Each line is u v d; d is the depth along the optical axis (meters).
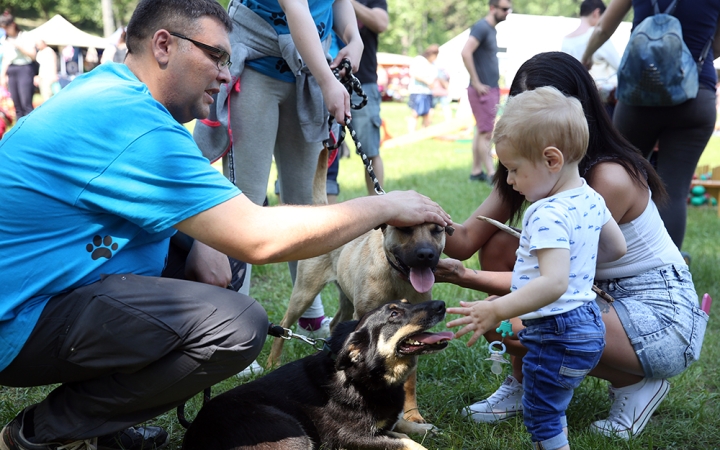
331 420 3.04
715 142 20.34
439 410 3.62
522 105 2.67
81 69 25.34
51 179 2.43
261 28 3.96
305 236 2.60
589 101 3.14
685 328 3.17
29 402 3.45
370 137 8.04
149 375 2.54
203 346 2.52
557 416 2.81
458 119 18.78
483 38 10.66
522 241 2.73
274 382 3.07
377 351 2.99
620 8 5.36
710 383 4.01
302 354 4.32
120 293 2.47
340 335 3.13
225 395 2.89
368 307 3.81
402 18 64.56
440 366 4.03
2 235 2.42
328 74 3.55
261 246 2.54
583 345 2.70
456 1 74.69
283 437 2.73
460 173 12.33
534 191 2.71
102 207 2.45
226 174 4.40
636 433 3.27
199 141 4.03
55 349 2.50
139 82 2.62
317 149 4.46
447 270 3.37
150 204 2.45
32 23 59.03
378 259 3.73
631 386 3.31
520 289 2.53
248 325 2.59
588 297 2.69
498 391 3.58
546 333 2.72
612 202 3.09
